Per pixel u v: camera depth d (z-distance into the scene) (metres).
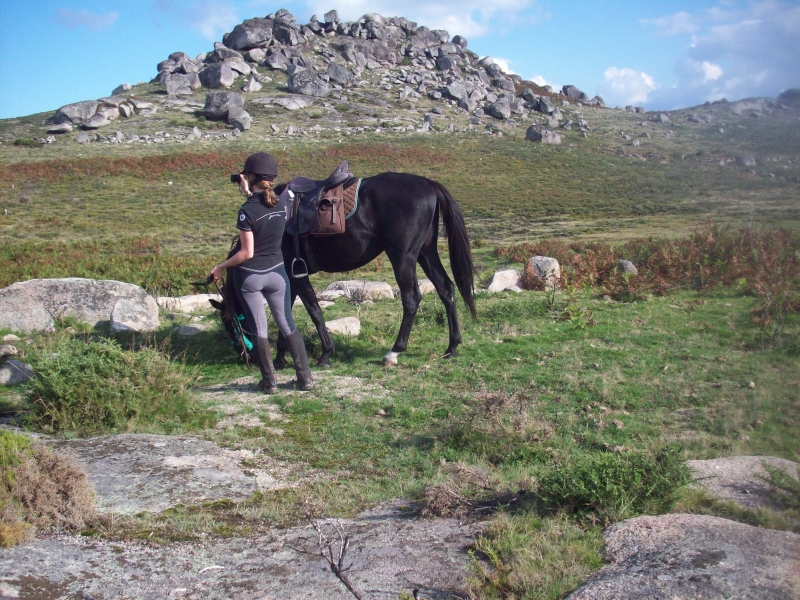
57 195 38.44
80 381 5.87
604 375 6.72
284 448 5.21
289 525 3.86
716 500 3.64
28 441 4.14
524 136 69.06
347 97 82.75
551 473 3.99
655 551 3.00
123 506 4.01
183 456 4.88
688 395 6.04
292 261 7.55
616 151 57.75
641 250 15.69
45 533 3.59
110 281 11.08
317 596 3.03
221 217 34.06
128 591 3.06
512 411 5.44
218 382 7.46
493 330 9.27
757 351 7.19
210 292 14.84
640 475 3.75
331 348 7.89
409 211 7.35
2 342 9.45
